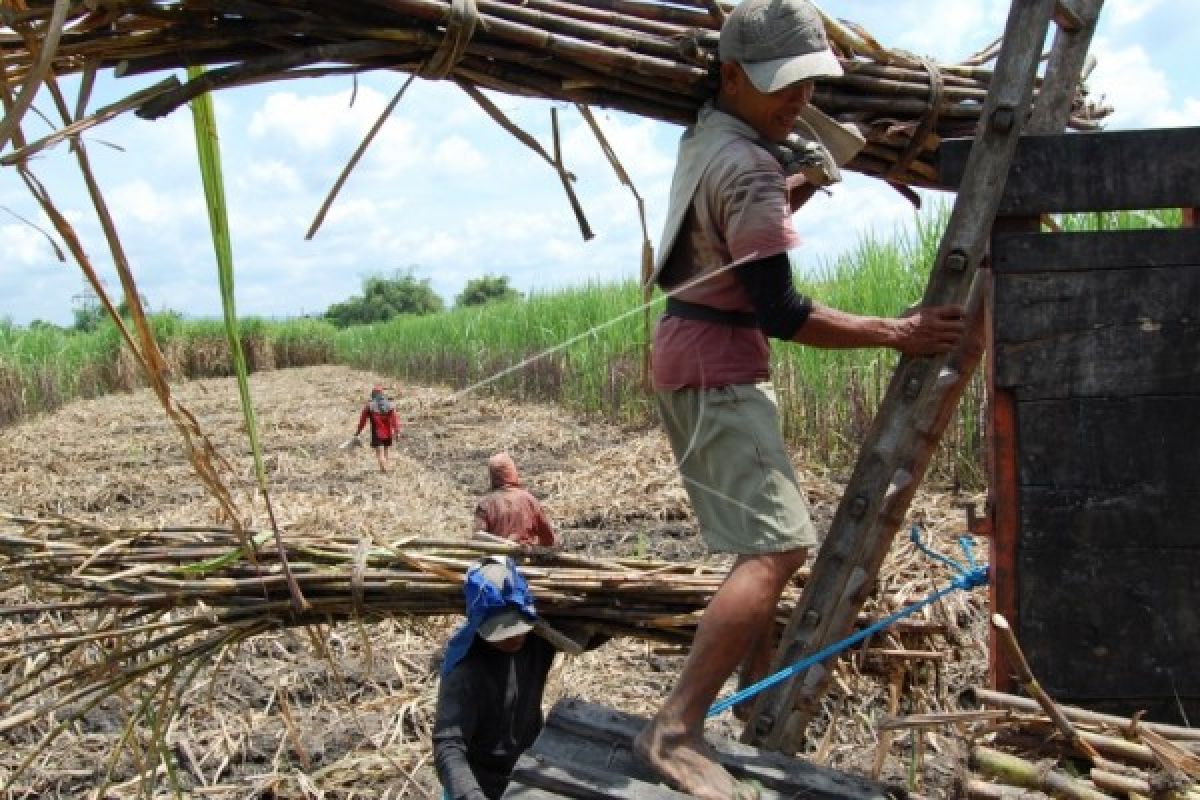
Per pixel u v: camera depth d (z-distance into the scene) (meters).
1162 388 2.59
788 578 2.59
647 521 9.09
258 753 4.76
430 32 2.55
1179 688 2.62
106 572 3.57
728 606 2.53
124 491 12.24
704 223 2.53
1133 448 2.61
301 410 22.48
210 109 2.18
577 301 19.48
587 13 2.74
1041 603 2.65
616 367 15.71
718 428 2.57
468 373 23.33
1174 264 2.57
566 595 3.43
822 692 2.76
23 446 16.47
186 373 37.19
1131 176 2.56
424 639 5.89
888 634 3.53
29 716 3.49
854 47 3.06
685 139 2.71
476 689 3.10
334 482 12.50
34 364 23.88
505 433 15.77
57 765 4.71
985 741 2.62
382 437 13.15
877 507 2.65
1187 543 2.61
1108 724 2.44
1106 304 2.59
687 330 2.63
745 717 3.22
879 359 9.54
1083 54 2.82
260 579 3.47
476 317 24.69
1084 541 2.63
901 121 3.19
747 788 2.44
